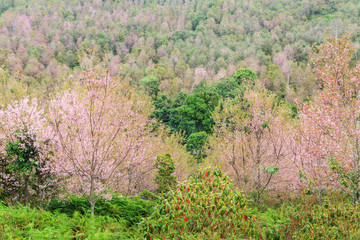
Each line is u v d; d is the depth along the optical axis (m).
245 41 119.88
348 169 8.60
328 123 9.23
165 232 5.83
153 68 91.81
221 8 168.25
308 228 6.24
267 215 8.70
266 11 148.75
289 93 58.31
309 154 10.20
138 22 152.75
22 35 120.81
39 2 166.00
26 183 9.38
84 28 133.12
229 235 5.77
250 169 13.49
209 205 5.98
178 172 17.80
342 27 101.75
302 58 89.44
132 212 9.18
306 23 124.56
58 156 8.31
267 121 13.02
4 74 16.75
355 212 6.36
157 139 13.63
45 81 67.31
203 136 30.80
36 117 9.32
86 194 8.91
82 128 8.32
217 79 75.06
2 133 8.79
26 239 5.63
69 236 6.07
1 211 6.76
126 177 10.96
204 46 116.75
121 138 8.89
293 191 12.62
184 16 159.38
